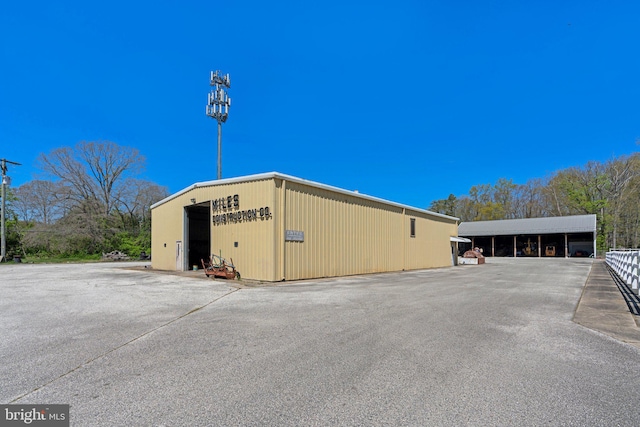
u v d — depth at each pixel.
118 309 7.68
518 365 4.20
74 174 38.12
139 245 40.84
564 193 54.56
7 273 18.33
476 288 11.81
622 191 48.00
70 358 4.44
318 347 4.86
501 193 64.94
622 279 14.84
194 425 2.80
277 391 3.44
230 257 15.47
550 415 3.00
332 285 12.52
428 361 4.30
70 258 36.59
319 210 15.73
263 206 14.04
